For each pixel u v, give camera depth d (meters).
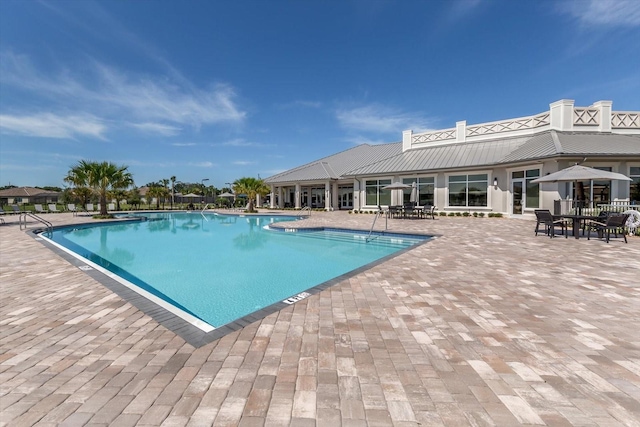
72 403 2.16
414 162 22.62
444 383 2.39
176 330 3.41
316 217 22.36
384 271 6.04
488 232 12.24
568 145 15.39
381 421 1.97
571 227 13.02
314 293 4.68
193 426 1.92
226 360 2.75
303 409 2.09
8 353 2.90
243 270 8.31
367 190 25.64
